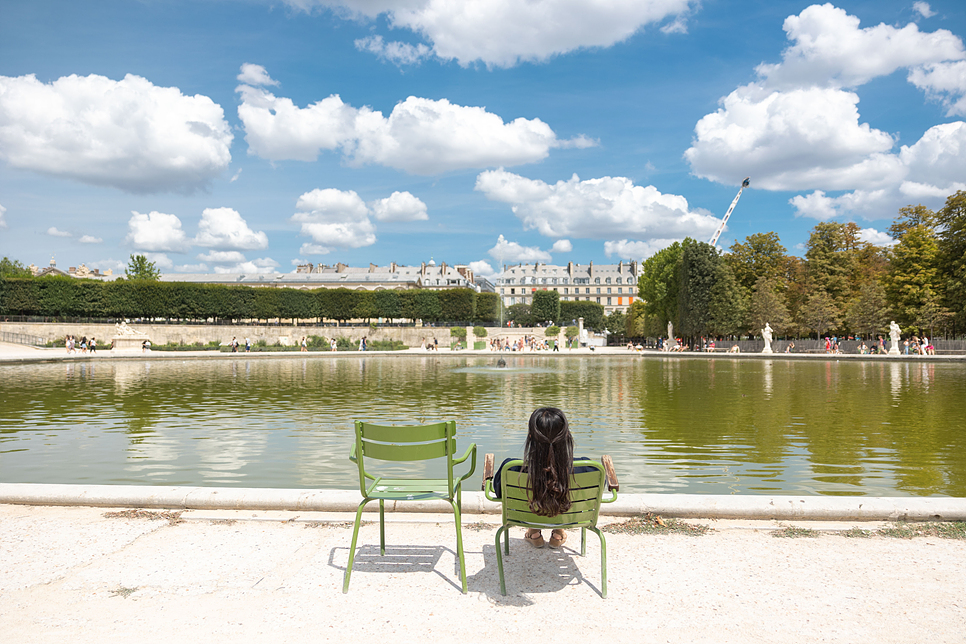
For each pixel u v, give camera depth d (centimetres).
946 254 4641
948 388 1959
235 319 6812
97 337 5772
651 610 360
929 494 692
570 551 464
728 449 954
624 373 2789
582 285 14100
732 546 468
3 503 575
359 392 1862
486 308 7756
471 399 1666
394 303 7069
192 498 567
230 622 344
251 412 1390
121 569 423
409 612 358
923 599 373
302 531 508
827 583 398
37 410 1416
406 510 562
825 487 723
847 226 5869
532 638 326
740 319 5497
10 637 324
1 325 5506
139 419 1276
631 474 789
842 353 4697
